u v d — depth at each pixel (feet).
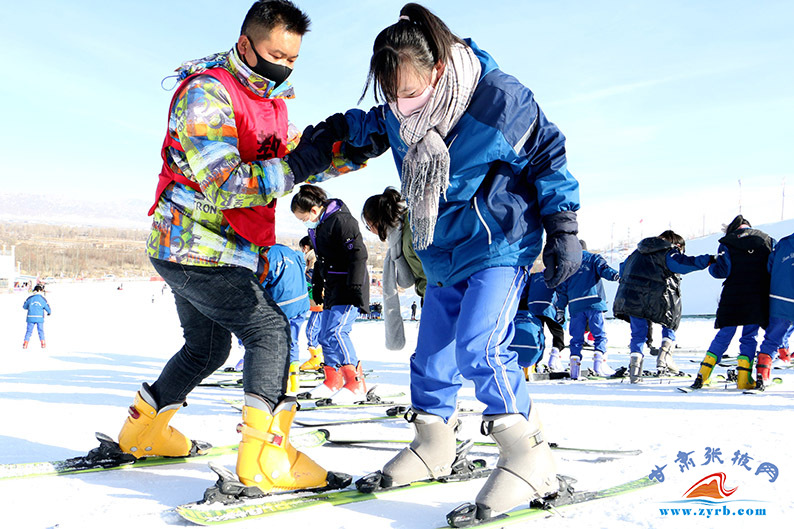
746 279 17.81
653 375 23.29
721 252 18.40
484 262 6.79
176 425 11.89
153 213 7.60
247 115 7.06
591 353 35.04
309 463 7.20
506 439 6.41
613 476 7.88
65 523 6.00
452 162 6.61
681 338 46.03
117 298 190.08
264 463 6.84
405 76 6.23
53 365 26.55
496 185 6.68
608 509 6.57
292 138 7.84
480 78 6.56
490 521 6.11
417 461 7.37
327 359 16.40
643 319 21.26
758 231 18.10
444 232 7.07
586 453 9.25
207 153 6.61
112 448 8.45
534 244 6.96
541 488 6.40
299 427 12.30
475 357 6.53
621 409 14.17
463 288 7.20
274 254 17.34
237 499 6.66
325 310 16.39
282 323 7.30
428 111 6.40
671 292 21.09
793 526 5.96
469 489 7.40
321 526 6.04
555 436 10.68
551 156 6.65
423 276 11.96
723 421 12.00
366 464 8.86
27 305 38.19
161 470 8.31
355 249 15.85
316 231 15.98
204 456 9.02
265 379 7.00
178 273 7.16
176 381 8.23
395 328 11.77
